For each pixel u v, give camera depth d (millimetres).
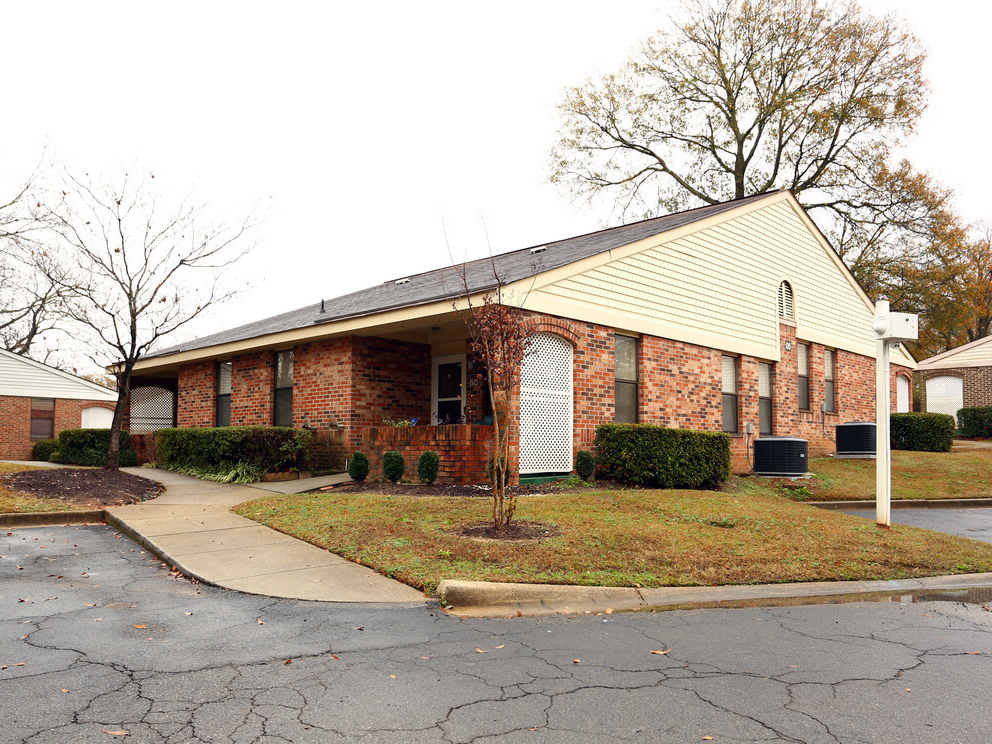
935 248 32281
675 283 15125
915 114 30297
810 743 3500
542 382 12469
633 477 12508
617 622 5707
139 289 13719
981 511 13336
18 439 26922
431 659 4691
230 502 11242
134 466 18297
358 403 14594
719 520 9453
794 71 31109
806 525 9414
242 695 4020
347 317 13648
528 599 6242
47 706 3801
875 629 5613
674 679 4383
